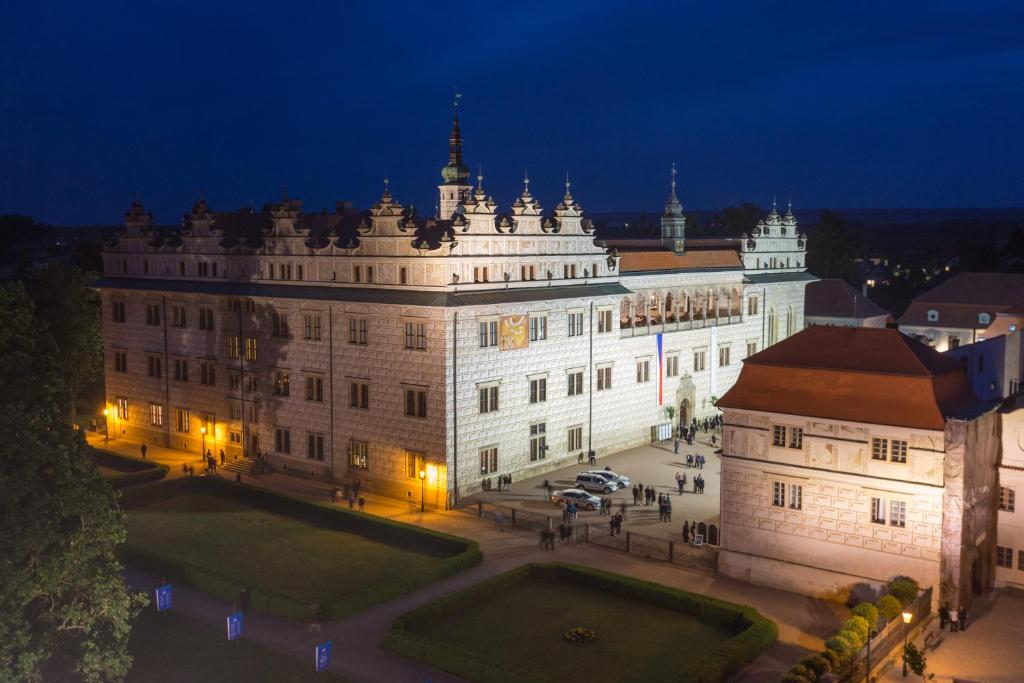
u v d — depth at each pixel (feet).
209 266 308.81
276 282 287.89
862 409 180.14
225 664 158.10
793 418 186.91
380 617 176.76
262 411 295.69
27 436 128.06
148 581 196.24
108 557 137.08
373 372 262.67
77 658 133.08
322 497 262.26
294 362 284.00
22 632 119.14
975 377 208.54
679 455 305.12
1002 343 217.56
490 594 187.11
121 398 345.72
